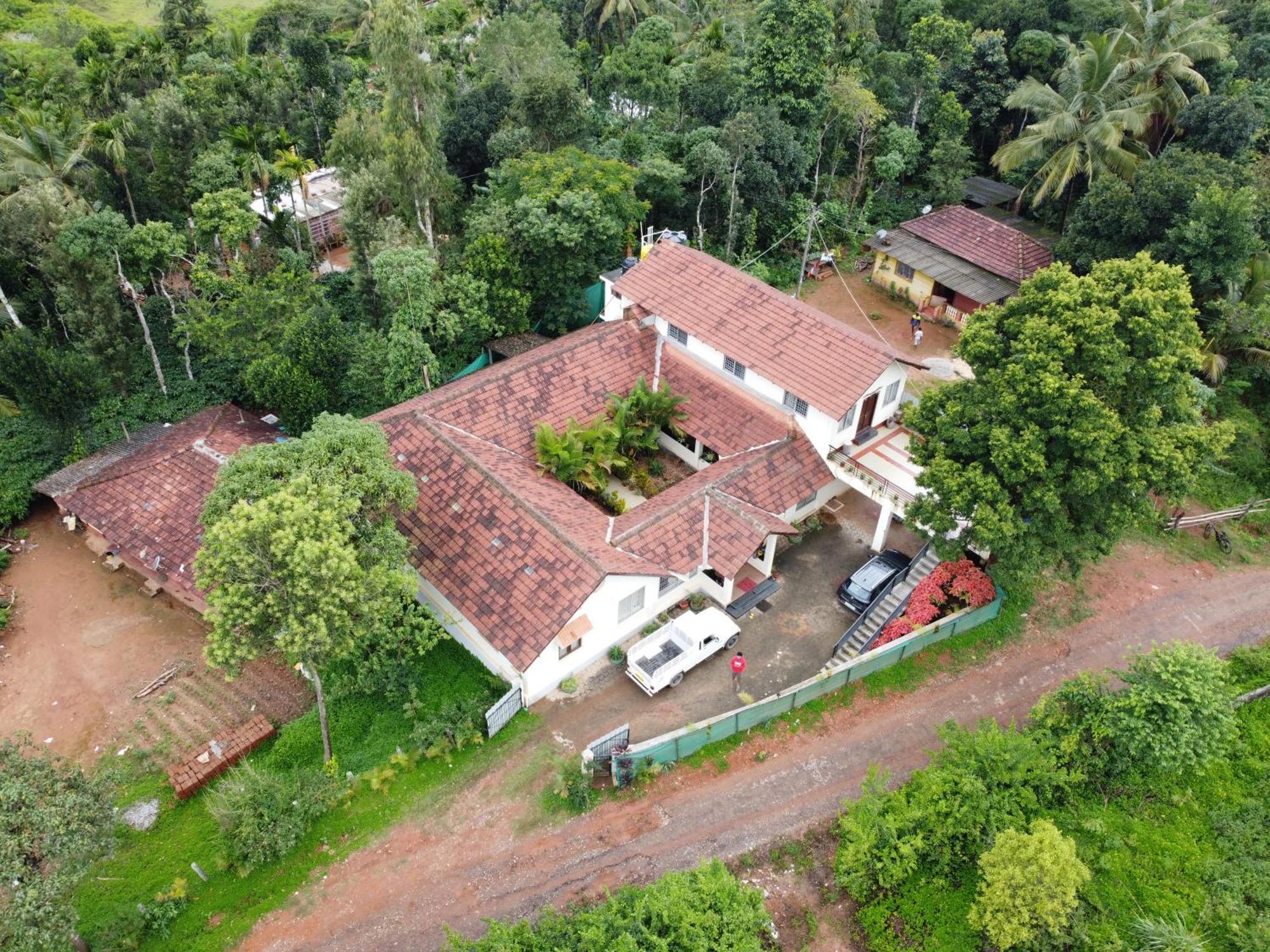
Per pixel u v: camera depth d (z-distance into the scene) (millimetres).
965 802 24266
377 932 23484
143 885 24641
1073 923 22922
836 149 57750
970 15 68188
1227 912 23016
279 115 60062
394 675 29141
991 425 28250
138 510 34625
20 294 44344
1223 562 35125
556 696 29531
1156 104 50125
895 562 33469
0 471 38344
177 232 48906
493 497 31344
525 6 77188
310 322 40125
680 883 21562
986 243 48719
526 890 24328
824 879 24797
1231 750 27125
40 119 47094
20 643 32781
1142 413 27156
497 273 43719
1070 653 31203
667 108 62750
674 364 39531
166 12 74562
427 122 45594
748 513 32438
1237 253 38406
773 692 29875
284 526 23266
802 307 37156
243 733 28438
